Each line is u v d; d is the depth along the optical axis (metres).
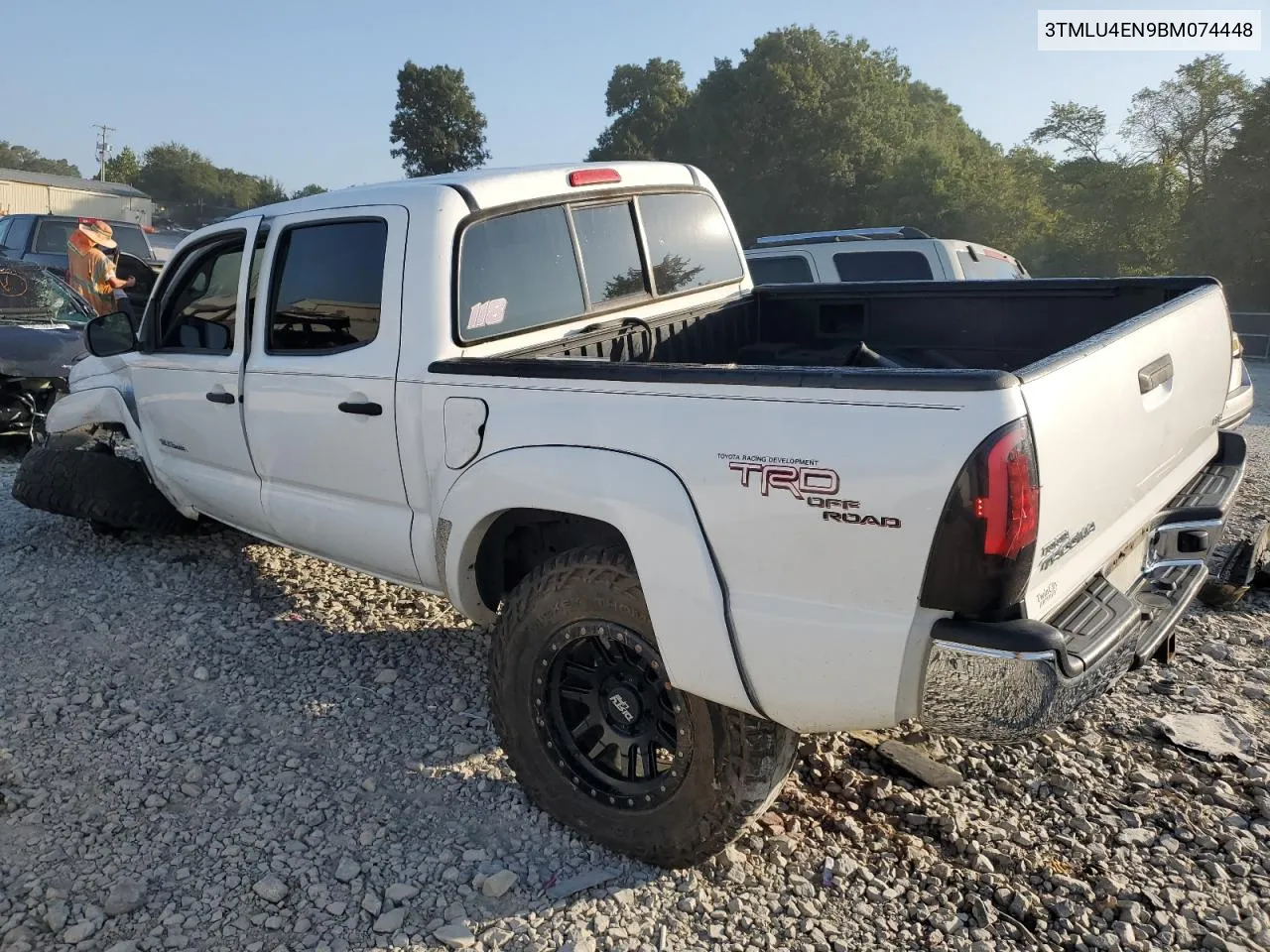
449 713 3.81
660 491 2.59
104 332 4.90
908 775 3.34
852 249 8.59
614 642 2.85
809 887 2.80
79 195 47.06
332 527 3.87
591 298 3.95
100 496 5.29
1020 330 4.25
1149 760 3.41
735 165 55.72
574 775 2.99
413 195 3.46
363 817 3.15
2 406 7.52
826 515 2.31
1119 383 2.56
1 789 3.27
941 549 2.18
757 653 2.48
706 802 2.70
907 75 65.88
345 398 3.60
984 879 2.82
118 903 2.72
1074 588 2.49
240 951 2.59
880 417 2.23
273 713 3.80
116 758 3.47
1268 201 37.41
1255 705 3.77
